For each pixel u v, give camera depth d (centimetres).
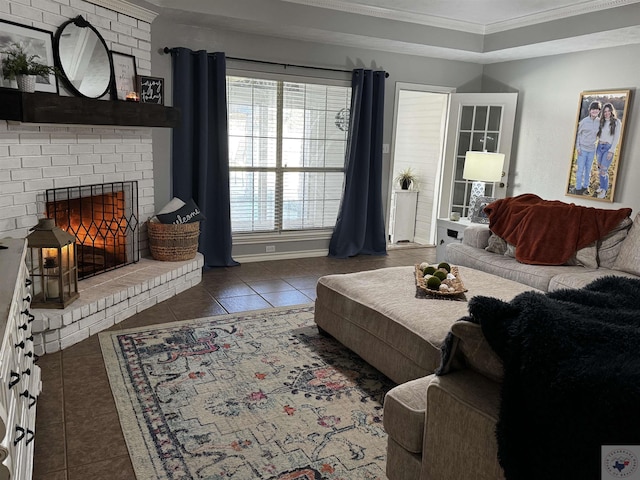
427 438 161
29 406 192
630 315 152
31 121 283
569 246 377
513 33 517
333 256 577
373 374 287
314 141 556
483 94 589
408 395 177
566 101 533
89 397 252
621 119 475
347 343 302
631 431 114
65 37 336
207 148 481
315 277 489
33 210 321
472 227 447
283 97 527
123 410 241
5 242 254
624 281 189
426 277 312
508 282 326
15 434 147
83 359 292
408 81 585
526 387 130
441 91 610
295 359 302
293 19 455
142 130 422
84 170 361
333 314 315
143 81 409
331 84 541
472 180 583
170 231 421
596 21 435
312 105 545
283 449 216
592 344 131
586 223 381
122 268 405
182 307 387
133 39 403
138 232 429
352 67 548
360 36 491
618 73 482
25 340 213
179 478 196
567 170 537
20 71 288
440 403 155
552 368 126
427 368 236
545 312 136
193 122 477
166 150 464
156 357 298
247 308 391
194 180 486
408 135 706
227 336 333
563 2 439
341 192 584
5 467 113
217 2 420
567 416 122
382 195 601
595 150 504
